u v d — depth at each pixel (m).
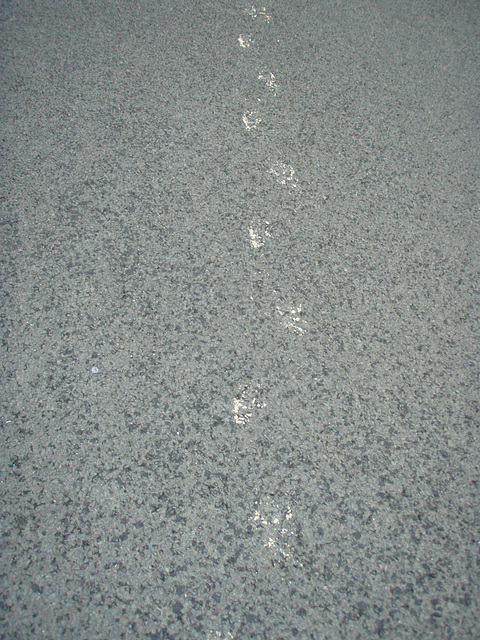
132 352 2.08
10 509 1.68
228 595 1.56
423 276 2.47
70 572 1.57
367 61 3.71
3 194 2.62
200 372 2.04
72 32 3.66
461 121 3.33
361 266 2.48
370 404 2.01
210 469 1.80
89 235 2.48
